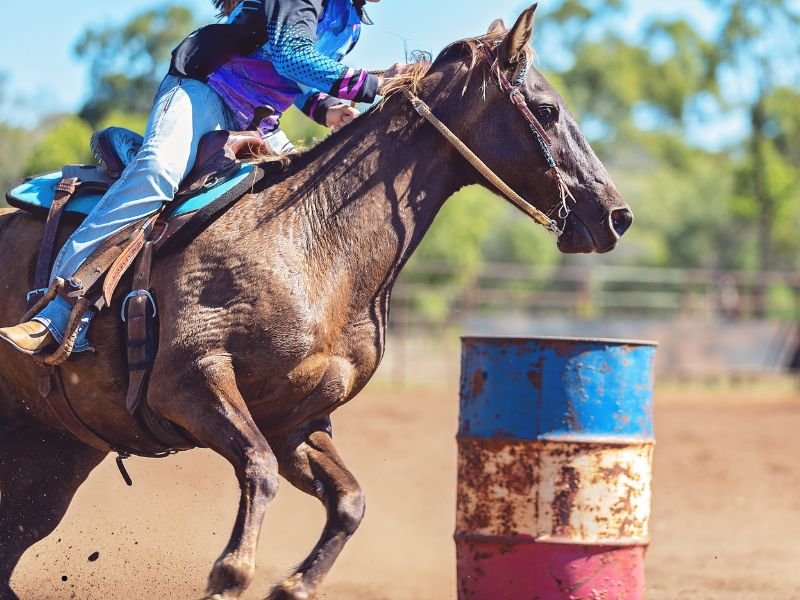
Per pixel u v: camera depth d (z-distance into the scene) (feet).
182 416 26.61
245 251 27.20
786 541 49.49
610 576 30.01
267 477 25.68
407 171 28.66
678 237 331.77
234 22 29.43
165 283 27.53
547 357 30.17
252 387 27.04
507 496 30.19
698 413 100.53
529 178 28.63
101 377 28.60
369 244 28.19
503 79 28.43
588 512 29.89
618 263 304.09
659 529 52.29
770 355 128.77
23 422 32.19
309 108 31.53
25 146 155.22
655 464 71.10
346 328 28.09
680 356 128.26
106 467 58.70
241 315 26.73
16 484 32.63
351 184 28.37
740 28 272.92
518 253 269.44
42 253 29.27
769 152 271.90
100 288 28.02
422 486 62.80
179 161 28.35
